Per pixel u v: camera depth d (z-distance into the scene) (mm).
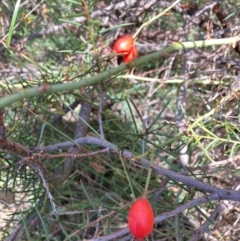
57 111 235
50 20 334
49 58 349
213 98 243
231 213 270
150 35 330
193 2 294
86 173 322
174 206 212
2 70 319
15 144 179
